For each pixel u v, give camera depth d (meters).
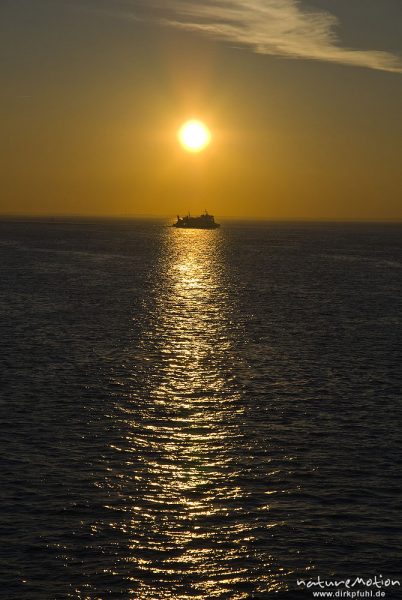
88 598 37.03
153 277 199.62
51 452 54.81
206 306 140.00
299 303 146.75
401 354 93.94
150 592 37.66
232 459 54.19
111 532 42.94
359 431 60.94
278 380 78.50
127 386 74.69
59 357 88.06
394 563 40.41
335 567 39.97
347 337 106.31
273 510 45.97
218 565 40.03
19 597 36.88
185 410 66.44
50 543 41.59
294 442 57.97
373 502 47.19
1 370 80.31
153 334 106.38
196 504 46.62
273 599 37.44
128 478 50.38
